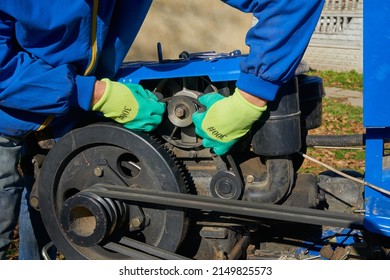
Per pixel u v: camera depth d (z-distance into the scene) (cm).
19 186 298
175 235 271
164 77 272
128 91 265
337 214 248
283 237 302
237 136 258
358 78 1136
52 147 281
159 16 957
